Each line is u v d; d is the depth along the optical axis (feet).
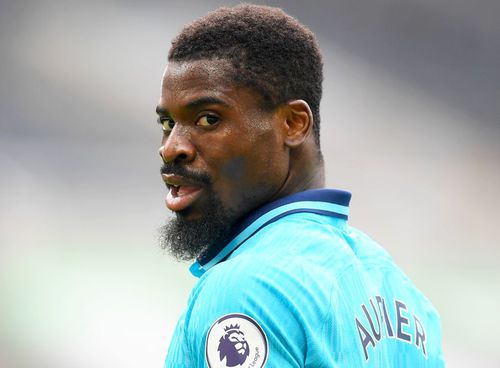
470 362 137.80
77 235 203.00
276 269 23.98
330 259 25.50
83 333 148.05
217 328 23.16
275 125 26.78
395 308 27.96
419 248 215.10
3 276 169.48
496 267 196.24
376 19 347.97
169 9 368.48
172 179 26.63
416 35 344.08
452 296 171.12
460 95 324.39
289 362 23.00
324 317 23.85
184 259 27.63
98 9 367.25
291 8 349.82
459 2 347.15
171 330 148.56
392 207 250.78
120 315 154.40
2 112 305.32
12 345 144.15
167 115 26.91
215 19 26.78
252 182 26.55
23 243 194.29
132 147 284.61
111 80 326.24
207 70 26.20
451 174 276.82
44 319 151.53
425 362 28.12
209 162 26.27
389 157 285.84
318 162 28.22
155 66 337.11
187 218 26.81
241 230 26.84
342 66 334.24
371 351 25.38
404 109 315.58
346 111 312.09
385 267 28.78
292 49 27.17
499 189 271.49
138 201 232.94
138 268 176.76
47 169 249.75
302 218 26.48
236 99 26.20
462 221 244.22
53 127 299.17
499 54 335.26
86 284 167.94
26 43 346.54
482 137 305.12
